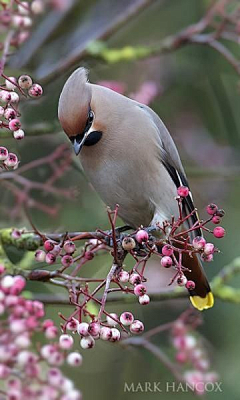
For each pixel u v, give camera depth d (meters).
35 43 12.05
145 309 12.55
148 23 14.12
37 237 8.56
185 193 7.47
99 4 13.52
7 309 7.11
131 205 9.81
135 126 9.52
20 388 6.68
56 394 6.71
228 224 13.10
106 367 12.84
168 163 9.94
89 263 11.41
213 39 11.93
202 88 13.93
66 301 9.23
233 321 12.12
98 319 6.82
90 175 9.74
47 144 11.81
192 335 11.48
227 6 13.16
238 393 11.71
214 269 12.42
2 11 8.71
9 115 7.09
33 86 7.16
